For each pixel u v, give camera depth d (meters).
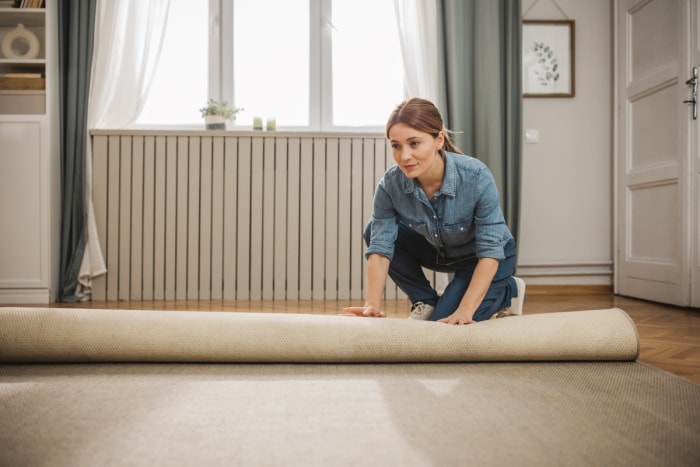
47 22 2.97
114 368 1.20
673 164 2.82
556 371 1.18
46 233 2.97
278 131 3.17
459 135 3.21
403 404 0.93
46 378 1.11
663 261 2.93
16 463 0.67
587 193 3.54
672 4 2.84
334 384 1.07
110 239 3.12
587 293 3.47
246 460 0.68
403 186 1.41
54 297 3.04
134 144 3.12
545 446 0.73
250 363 1.26
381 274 1.46
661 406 0.92
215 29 3.38
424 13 3.21
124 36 3.18
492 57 3.24
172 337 1.22
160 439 0.75
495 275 1.50
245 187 3.17
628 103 3.25
